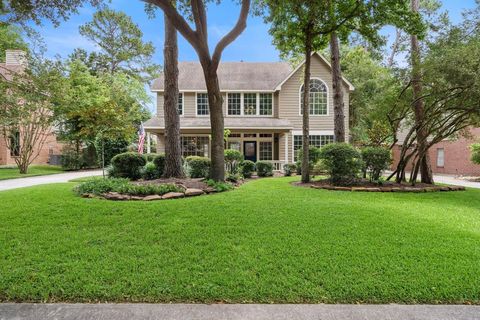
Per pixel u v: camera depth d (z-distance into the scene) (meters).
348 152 8.58
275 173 15.40
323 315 2.24
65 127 18.62
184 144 17.86
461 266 2.96
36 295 2.46
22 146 15.27
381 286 2.59
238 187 8.43
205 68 7.86
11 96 11.87
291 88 18.00
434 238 3.77
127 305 2.36
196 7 7.28
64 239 3.66
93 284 2.60
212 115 8.16
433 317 2.23
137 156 9.86
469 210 5.53
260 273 2.81
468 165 16.84
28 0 6.24
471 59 6.98
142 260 3.06
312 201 5.98
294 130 17.91
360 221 4.48
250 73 19.64
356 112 21.19
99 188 6.63
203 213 4.86
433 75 7.73
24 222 4.35
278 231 3.98
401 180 9.53
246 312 2.27
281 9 8.10
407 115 10.23
